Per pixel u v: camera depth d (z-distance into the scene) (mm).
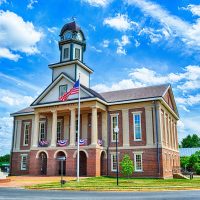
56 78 41438
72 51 44531
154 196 16078
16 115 48312
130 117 38531
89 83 46531
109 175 37688
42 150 39188
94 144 35906
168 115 43188
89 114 41125
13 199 14438
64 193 18188
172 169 40969
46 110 40906
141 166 36156
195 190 21281
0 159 110750
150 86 42812
